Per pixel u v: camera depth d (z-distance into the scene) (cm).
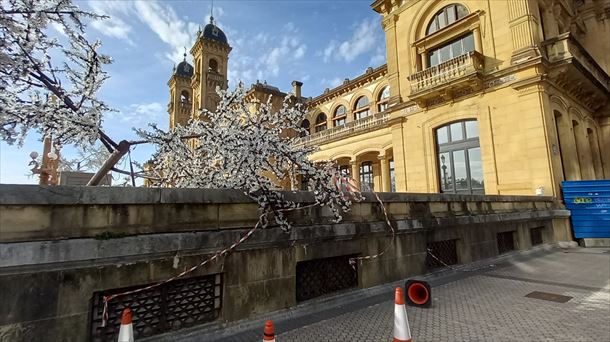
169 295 402
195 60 5084
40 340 308
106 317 344
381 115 2488
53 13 338
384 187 2438
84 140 404
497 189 1487
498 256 922
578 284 665
